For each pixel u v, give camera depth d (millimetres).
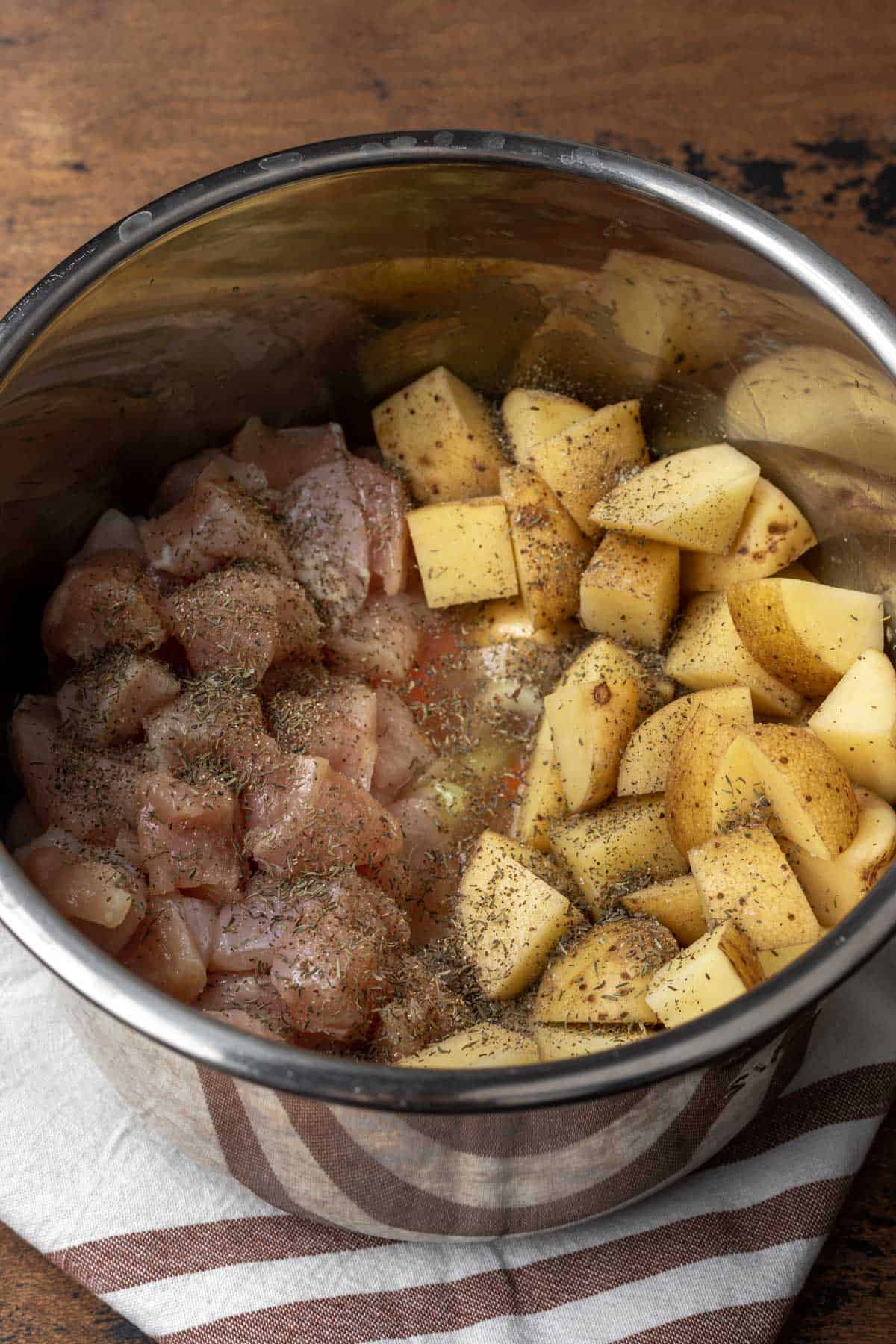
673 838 486
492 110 589
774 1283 461
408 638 535
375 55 598
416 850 508
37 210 572
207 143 583
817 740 471
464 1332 458
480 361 549
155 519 536
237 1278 463
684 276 495
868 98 593
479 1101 388
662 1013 446
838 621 496
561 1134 410
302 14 603
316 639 523
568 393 552
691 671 516
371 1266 466
